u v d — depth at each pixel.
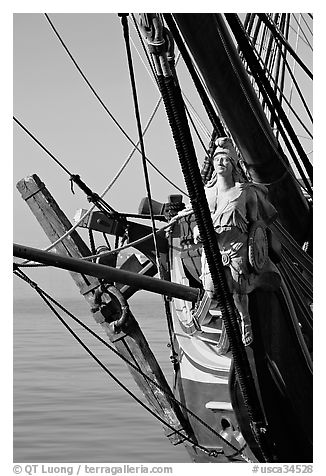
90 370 24.47
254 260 11.14
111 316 13.93
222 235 11.08
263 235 11.27
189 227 13.83
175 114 10.40
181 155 10.49
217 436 13.05
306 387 11.82
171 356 13.99
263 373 11.50
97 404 20.14
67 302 45.09
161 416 13.88
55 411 19.34
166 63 10.32
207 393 13.13
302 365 11.77
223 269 10.93
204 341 13.31
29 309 48.97
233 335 11.07
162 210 14.73
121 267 14.52
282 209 13.05
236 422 12.91
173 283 12.86
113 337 13.91
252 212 11.14
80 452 16.58
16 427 18.16
